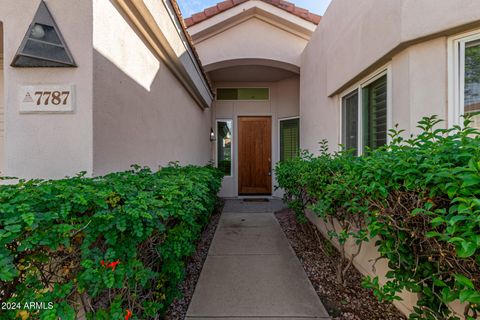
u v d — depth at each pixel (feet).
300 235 13.35
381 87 9.40
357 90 10.94
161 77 9.96
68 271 4.01
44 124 5.52
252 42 19.45
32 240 3.41
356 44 10.23
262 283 8.44
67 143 5.50
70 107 5.49
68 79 5.50
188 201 5.76
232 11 18.21
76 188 4.17
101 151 5.77
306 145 17.92
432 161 4.22
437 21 6.94
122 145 6.76
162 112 10.09
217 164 25.46
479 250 3.53
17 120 5.54
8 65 5.54
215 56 19.38
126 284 4.65
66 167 5.49
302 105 18.93
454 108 6.96
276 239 12.88
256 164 25.70
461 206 3.40
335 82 12.40
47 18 5.46
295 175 11.51
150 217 4.09
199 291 7.97
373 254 7.91
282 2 18.35
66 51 5.45
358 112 10.75
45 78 5.52
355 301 7.36
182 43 11.34
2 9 5.50
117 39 6.52
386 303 7.16
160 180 6.07
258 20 19.43
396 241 5.02
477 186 3.59
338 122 12.73
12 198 3.74
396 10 7.73
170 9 9.41
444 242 4.09
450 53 7.00
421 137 4.92
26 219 3.29
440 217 3.67
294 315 6.76
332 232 8.14
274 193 25.07
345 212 7.34
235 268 9.57
